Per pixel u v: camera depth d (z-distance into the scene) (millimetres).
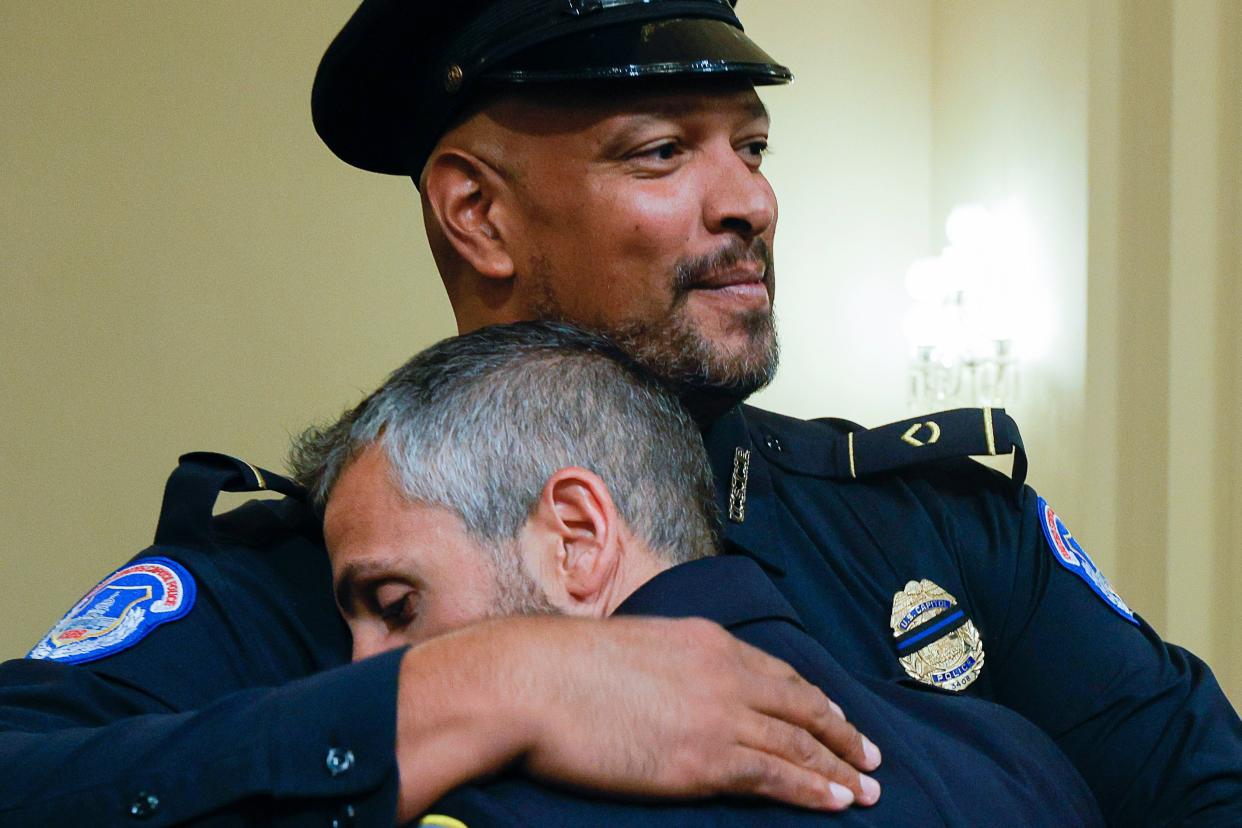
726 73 1076
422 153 1229
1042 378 3264
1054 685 1194
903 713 918
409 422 879
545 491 856
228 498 2785
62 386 2768
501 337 912
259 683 1042
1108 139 3047
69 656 991
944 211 3666
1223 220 2877
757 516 1200
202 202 2867
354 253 3006
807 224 3568
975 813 827
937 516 1247
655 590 861
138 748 789
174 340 2854
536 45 1085
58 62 2744
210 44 2863
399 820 736
